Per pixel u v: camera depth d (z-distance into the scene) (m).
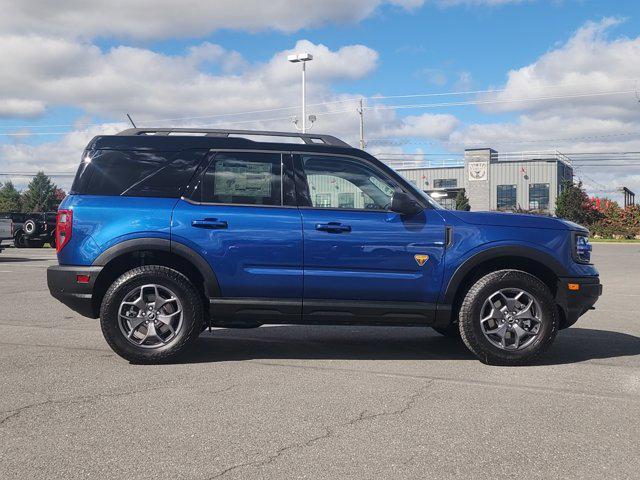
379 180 5.68
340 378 5.02
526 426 3.88
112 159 5.65
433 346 6.43
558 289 5.58
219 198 5.57
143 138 5.70
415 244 5.48
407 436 3.69
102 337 6.66
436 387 4.77
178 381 4.88
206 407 4.21
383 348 6.30
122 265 5.68
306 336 6.94
